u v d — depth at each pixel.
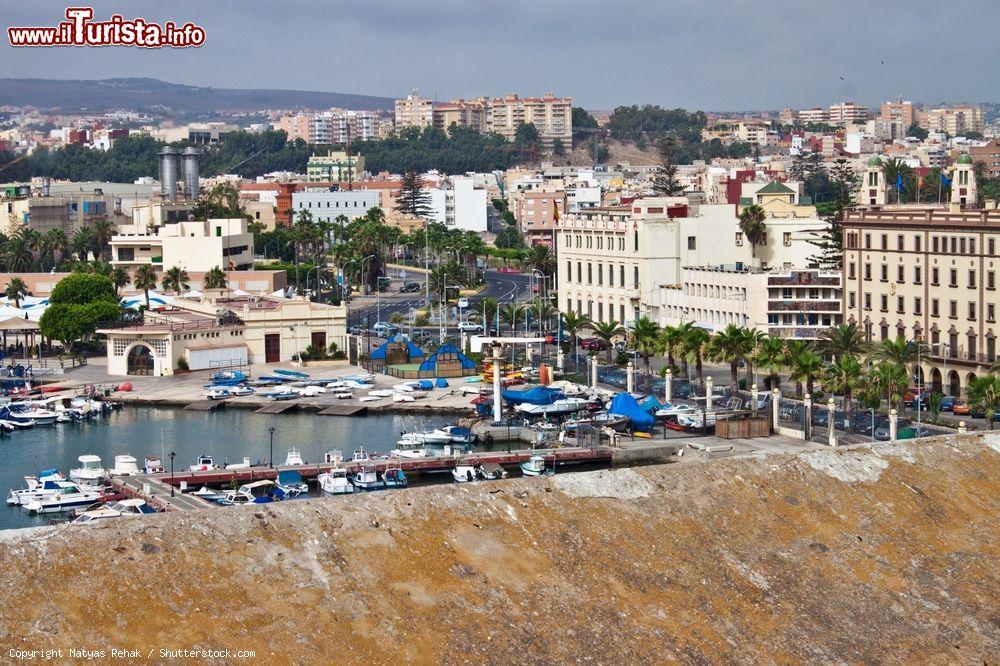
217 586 130.00
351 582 134.75
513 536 147.38
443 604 135.25
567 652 133.75
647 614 141.88
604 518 154.38
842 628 146.62
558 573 144.38
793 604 149.00
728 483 165.88
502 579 141.12
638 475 163.00
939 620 150.12
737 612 145.62
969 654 144.88
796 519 163.50
